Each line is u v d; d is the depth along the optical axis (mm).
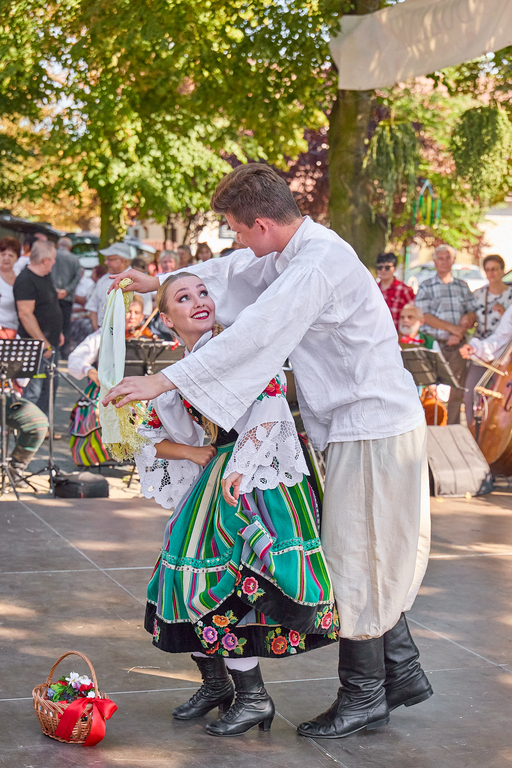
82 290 13797
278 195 2531
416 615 3822
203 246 10391
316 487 2715
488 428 6652
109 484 6402
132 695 2922
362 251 7309
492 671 3242
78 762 2438
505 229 24125
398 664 2783
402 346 6738
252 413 2496
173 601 2553
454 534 5203
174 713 2766
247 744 2600
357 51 6012
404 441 2594
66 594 3936
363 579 2605
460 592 4152
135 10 7988
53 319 7285
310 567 2537
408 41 5762
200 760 2484
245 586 2461
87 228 30594
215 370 2342
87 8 8242
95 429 6414
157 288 2793
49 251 7145
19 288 7023
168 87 8750
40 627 3516
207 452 2674
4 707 2777
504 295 7613
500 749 2627
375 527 2582
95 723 2514
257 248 2600
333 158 7352
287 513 2543
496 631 3654
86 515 5414
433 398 6891
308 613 2486
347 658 2686
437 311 7758
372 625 2615
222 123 12469
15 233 15742
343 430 2598
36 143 12727
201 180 12844
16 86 10719
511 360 6633
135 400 2311
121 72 9164
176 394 2666
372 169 7195
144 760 2469
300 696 2982
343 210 7289
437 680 3148
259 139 9641
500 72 7441
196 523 2586
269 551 2449
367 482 2580
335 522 2613
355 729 2674
